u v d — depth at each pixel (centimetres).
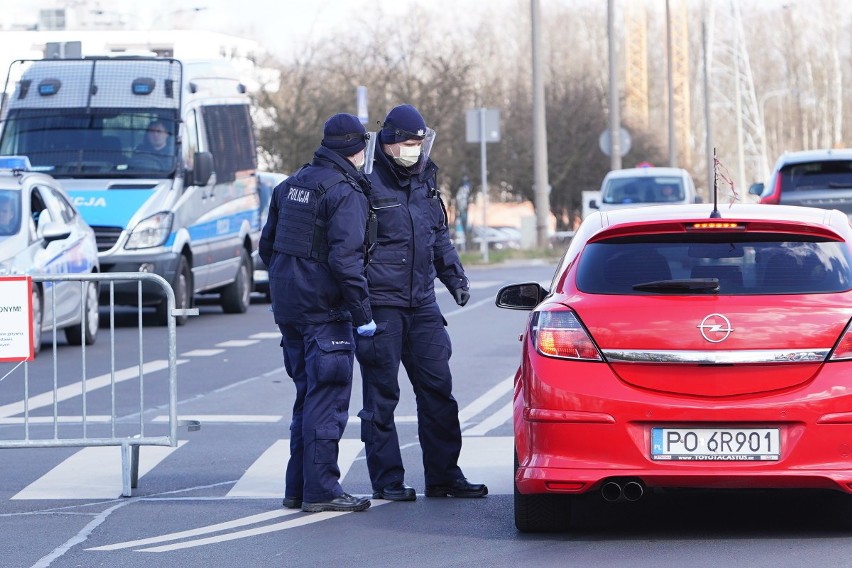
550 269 9362
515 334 5172
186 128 5838
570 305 1970
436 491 2394
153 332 5509
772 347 1898
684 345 1908
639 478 1908
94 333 5081
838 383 1891
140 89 5844
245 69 11262
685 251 2005
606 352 1933
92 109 5816
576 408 1923
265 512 2297
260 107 10900
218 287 6481
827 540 1991
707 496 2336
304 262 2256
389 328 2331
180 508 2342
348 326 2291
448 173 12656
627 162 16775
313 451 2278
